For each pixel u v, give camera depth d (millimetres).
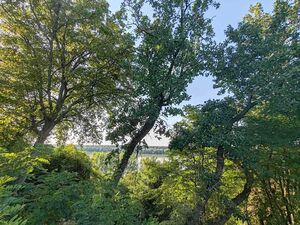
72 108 18000
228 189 16766
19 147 13016
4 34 16016
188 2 15289
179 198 15859
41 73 15750
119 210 5129
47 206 4816
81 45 16578
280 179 15844
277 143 12609
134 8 15938
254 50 14055
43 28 15711
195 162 15078
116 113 16984
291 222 16656
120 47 16891
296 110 12805
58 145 19125
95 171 16750
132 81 17219
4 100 15375
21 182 5176
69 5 15164
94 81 17359
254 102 14086
